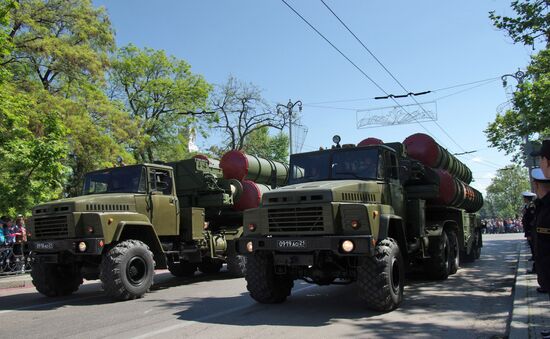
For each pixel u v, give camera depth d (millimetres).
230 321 7055
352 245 6969
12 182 13922
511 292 9273
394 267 7578
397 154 9945
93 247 9047
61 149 14273
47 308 8859
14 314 8359
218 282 12195
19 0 21219
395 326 6539
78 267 10172
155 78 34812
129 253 9305
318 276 7746
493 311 7496
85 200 9492
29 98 18438
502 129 27438
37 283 10102
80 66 22500
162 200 11039
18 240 15219
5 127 14789
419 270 11172
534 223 4812
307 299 8836
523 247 21203
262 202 7902
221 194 13086
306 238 7238
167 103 34750
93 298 9914
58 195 15062
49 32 22172
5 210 13867
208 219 13969
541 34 14633
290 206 7516
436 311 7516
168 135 34594
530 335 5613
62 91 23359
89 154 22078
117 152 23141
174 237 11805
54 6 23047
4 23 15766
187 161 13406
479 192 16766
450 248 11859
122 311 8156
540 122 17359
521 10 14570
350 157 9000
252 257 8211
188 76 35719
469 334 6113
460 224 13016
